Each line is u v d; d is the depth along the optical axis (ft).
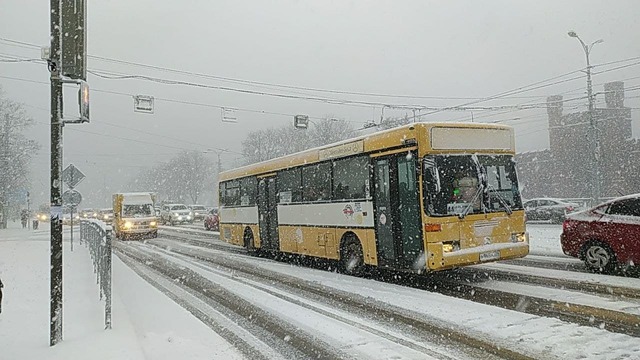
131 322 25.96
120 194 99.86
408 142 34.86
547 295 29.73
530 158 180.45
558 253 50.08
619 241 35.32
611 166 149.48
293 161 50.85
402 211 35.24
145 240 94.27
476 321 24.63
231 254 64.13
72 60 22.09
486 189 34.78
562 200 101.30
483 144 35.45
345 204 42.09
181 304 32.04
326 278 40.60
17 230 139.13
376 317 26.63
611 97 148.97
